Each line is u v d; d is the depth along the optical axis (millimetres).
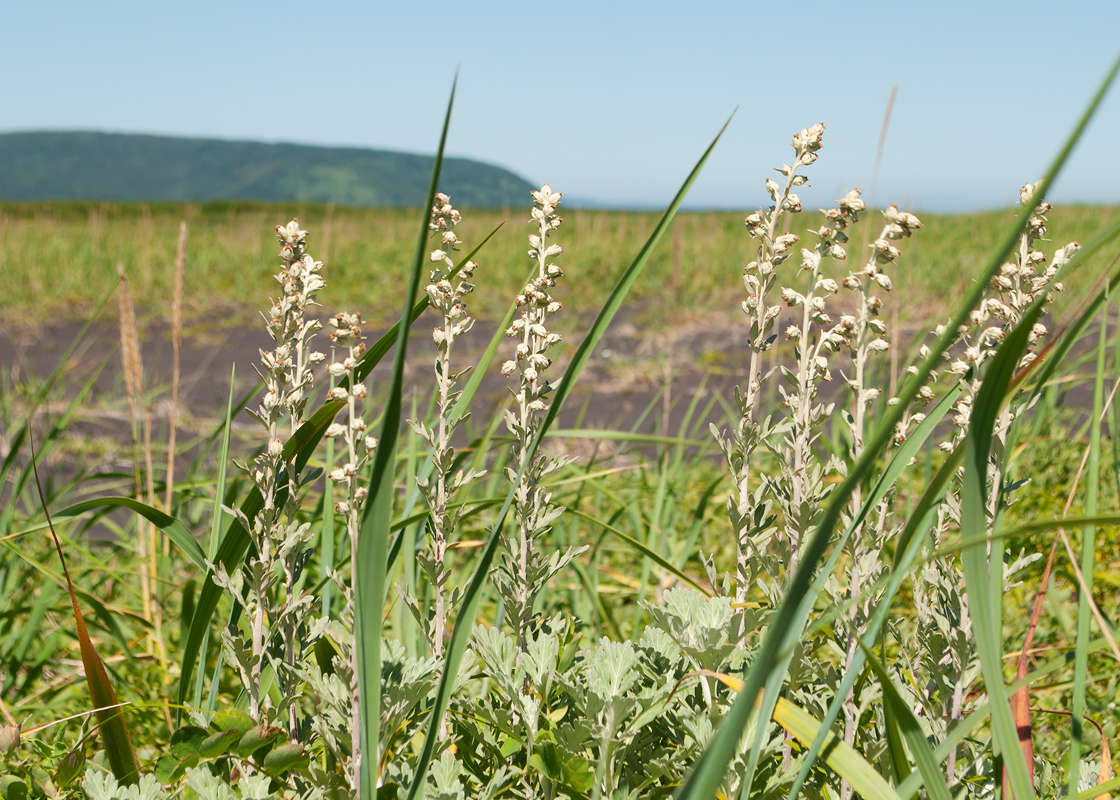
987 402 706
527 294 1174
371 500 841
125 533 3377
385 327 10953
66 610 2568
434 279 1172
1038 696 1979
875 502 938
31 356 9539
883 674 800
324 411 1095
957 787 1118
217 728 1104
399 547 1551
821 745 880
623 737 1124
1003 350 661
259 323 11633
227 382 8398
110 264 14383
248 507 1164
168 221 22141
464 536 3025
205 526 3494
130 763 1199
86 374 8391
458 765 1109
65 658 2652
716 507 3695
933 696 1212
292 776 1172
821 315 1090
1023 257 1031
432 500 1194
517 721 1212
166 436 6016
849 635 1110
